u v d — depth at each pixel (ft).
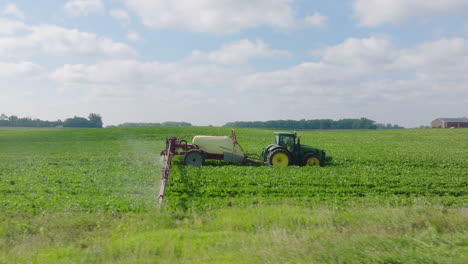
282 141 66.54
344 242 26.16
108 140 130.62
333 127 449.06
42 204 38.86
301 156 67.41
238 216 33.88
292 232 29.40
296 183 51.67
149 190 46.52
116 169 62.03
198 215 35.45
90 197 41.88
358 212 35.76
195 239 27.12
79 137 142.92
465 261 23.18
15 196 42.39
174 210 37.55
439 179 57.31
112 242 26.27
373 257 23.47
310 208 39.34
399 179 56.18
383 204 41.63
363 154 93.81
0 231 29.25
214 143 63.93
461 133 197.57
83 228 31.04
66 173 58.18
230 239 26.86
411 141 150.10
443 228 30.96
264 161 67.46
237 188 47.32
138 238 26.91
